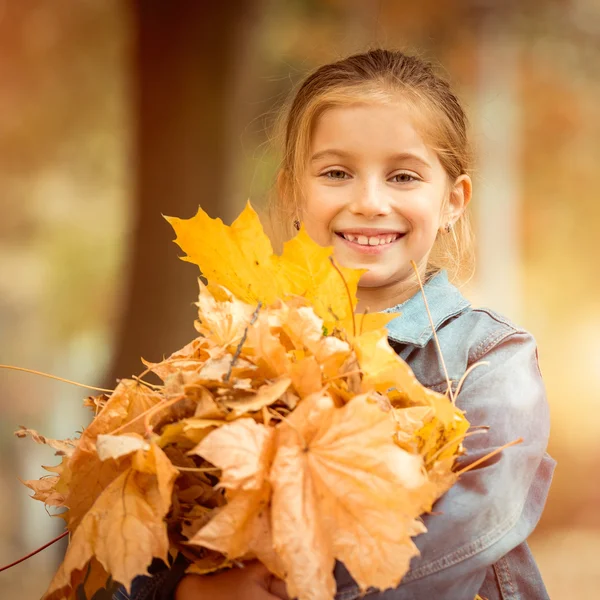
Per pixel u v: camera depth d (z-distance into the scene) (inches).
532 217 400.5
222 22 173.8
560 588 194.4
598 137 397.4
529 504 67.5
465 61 318.7
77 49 362.6
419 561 63.6
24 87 376.8
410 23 294.4
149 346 167.8
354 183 71.0
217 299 66.1
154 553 61.1
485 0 309.3
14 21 355.9
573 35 340.2
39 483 65.9
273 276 65.2
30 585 221.8
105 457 61.1
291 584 59.8
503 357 68.6
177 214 171.3
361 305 71.8
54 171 405.7
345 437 60.9
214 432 60.6
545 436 67.3
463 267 79.2
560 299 402.0
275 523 60.1
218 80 173.9
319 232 71.4
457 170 74.0
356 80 71.7
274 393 61.5
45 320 416.2
